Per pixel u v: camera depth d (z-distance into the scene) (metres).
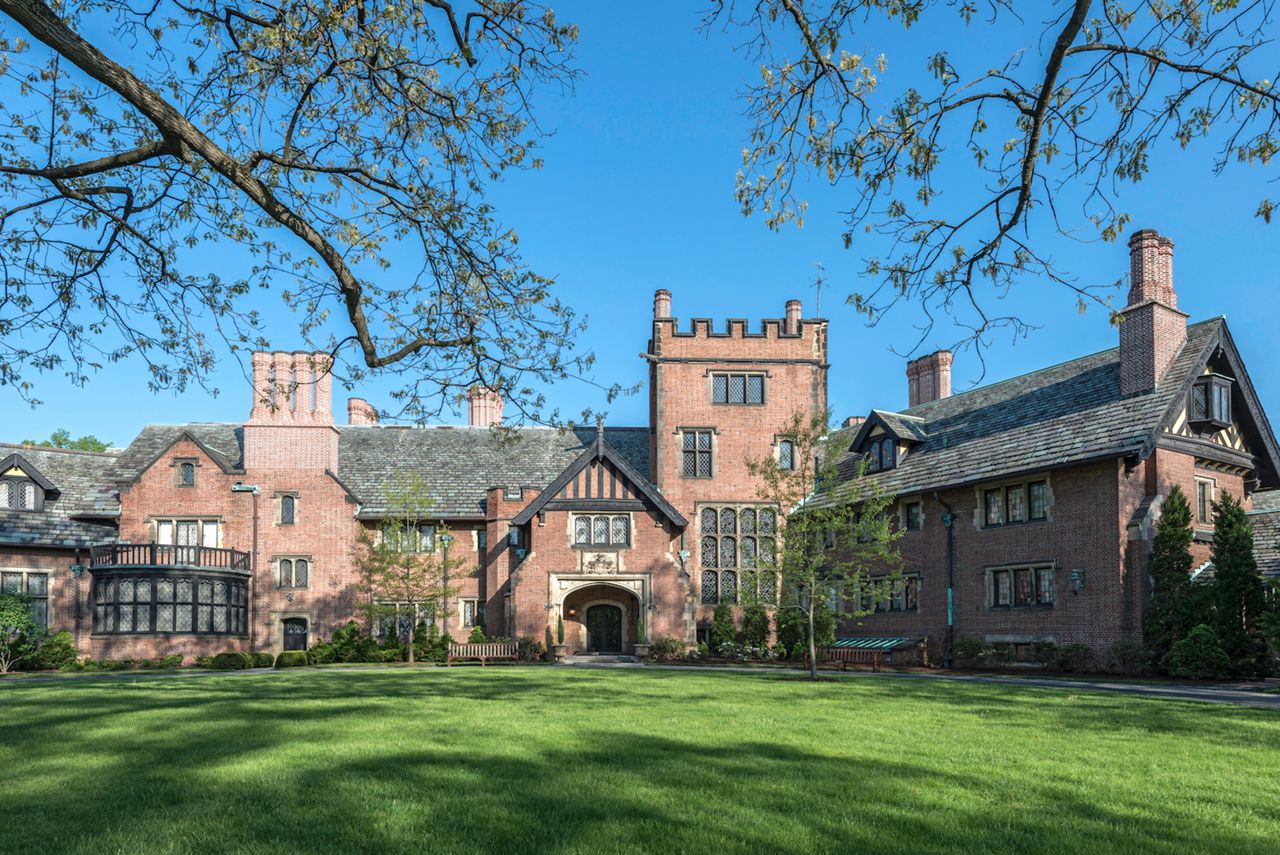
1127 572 25.16
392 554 34.28
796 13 8.25
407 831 6.09
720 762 8.56
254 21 9.38
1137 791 7.46
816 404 38.72
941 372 42.16
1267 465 29.47
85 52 7.34
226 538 36.72
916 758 8.96
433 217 10.24
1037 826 6.28
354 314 9.50
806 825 6.26
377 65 9.82
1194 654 22.66
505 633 35.75
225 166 8.27
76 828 6.18
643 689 17.48
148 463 36.72
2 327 9.91
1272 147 7.67
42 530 34.44
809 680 21.36
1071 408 29.02
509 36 9.93
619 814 6.54
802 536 23.52
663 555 35.69
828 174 8.73
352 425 43.59
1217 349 27.62
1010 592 28.61
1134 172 8.13
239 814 6.50
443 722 11.48
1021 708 14.28
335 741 9.77
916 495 31.88
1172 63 7.48
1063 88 8.12
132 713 12.59
